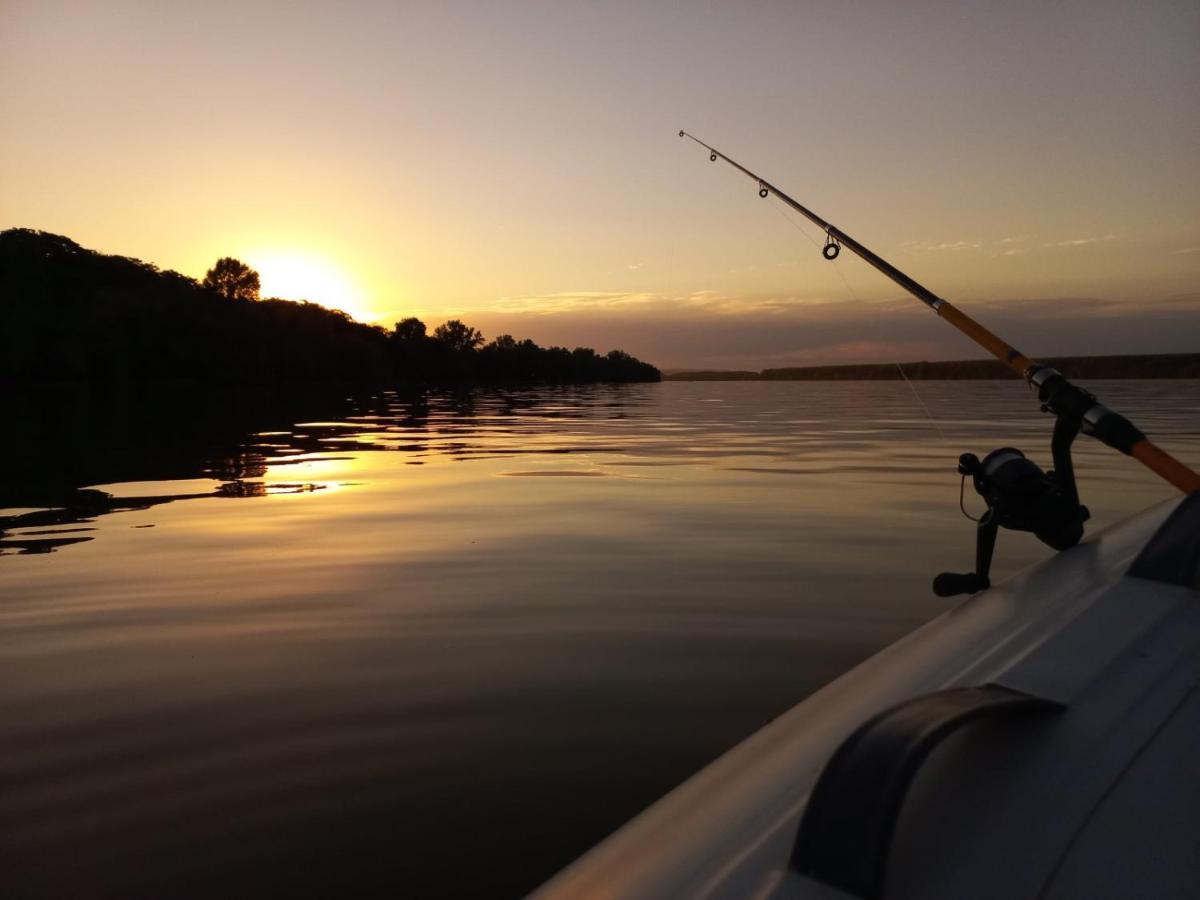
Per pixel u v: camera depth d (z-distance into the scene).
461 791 2.18
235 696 2.79
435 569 4.55
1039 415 19.42
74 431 13.21
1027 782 0.69
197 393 27.97
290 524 5.86
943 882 0.59
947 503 6.68
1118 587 1.13
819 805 0.62
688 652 3.22
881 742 0.63
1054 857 0.61
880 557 4.80
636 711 2.67
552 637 3.39
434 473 8.66
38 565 4.65
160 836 1.97
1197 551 1.12
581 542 5.23
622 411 22.64
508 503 6.75
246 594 4.06
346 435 13.63
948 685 0.98
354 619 3.65
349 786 2.20
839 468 9.08
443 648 3.28
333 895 1.74
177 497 7.10
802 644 3.31
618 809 2.09
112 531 5.62
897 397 32.84
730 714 2.65
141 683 2.92
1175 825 0.63
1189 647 0.92
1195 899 0.56
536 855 1.89
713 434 14.20
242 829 2.00
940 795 0.69
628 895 0.65
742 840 0.71
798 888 0.60
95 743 2.45
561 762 2.33
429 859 1.88
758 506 6.56
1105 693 0.84
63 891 1.75
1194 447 10.17
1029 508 1.67
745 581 4.27
